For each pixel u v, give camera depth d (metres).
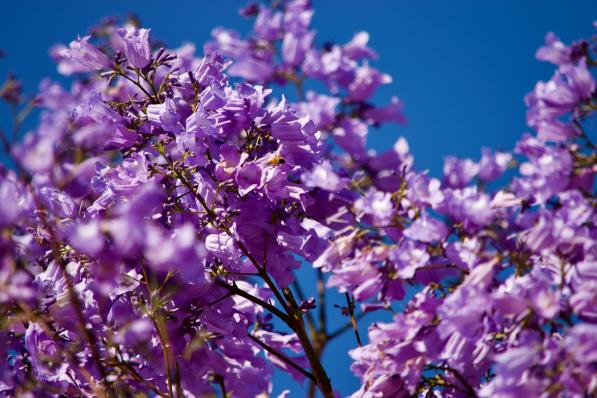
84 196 1.26
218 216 1.27
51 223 1.21
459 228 1.15
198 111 1.28
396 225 1.17
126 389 1.25
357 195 1.27
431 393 1.20
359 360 1.19
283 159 1.27
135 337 1.22
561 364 1.08
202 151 1.27
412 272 1.15
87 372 1.25
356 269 1.18
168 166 1.27
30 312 1.21
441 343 1.16
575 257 1.13
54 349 1.25
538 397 1.09
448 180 1.20
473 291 1.11
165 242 1.11
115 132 1.28
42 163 1.14
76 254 1.22
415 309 1.17
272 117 1.28
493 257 1.14
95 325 1.25
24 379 1.27
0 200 1.13
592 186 1.16
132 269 1.25
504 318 1.12
